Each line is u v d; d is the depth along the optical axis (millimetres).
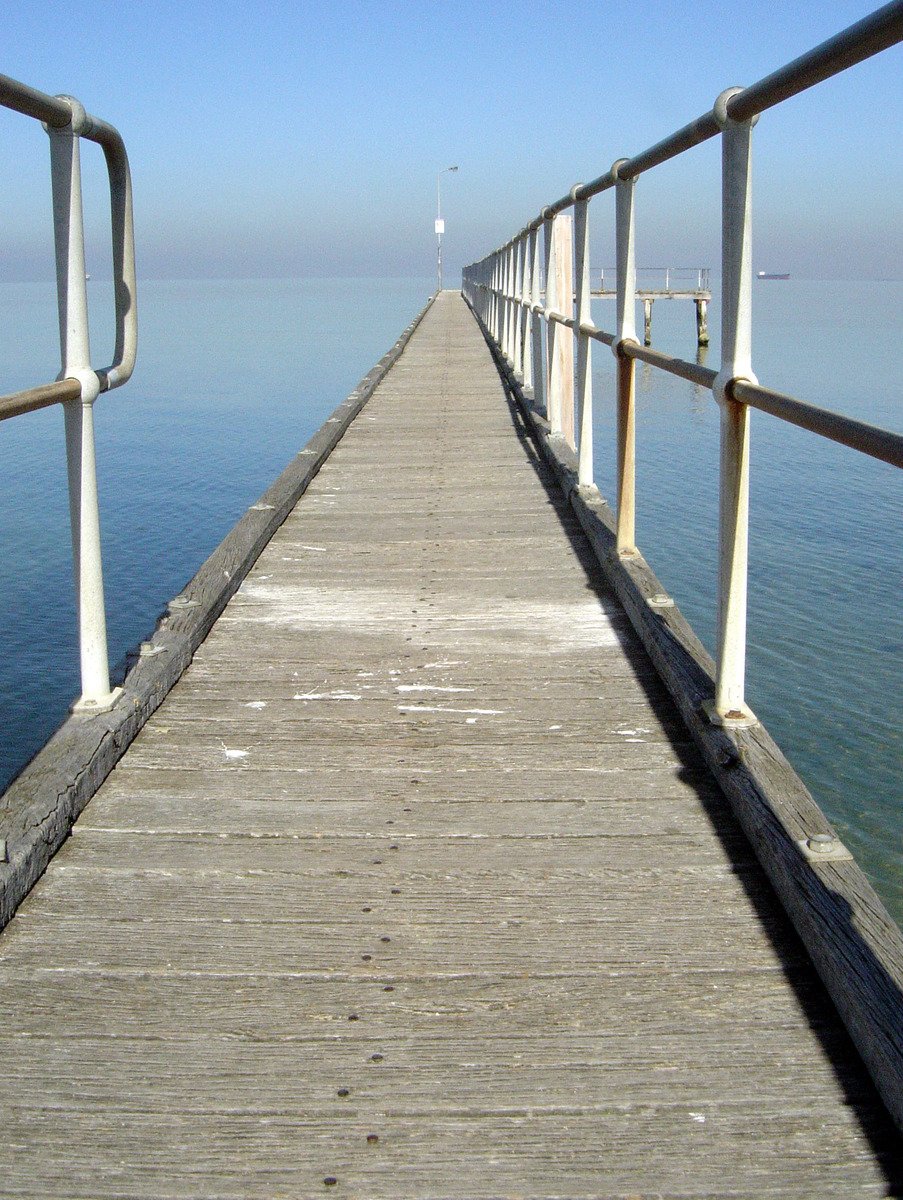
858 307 92750
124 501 15820
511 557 4852
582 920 2203
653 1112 1709
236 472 18188
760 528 11305
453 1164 1621
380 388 11617
